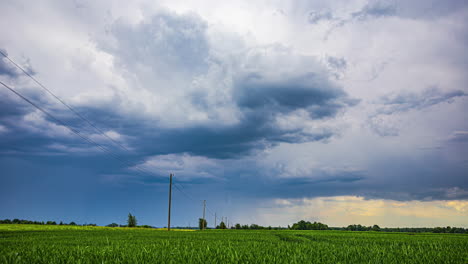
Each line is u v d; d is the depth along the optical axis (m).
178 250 10.49
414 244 17.09
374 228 109.62
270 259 8.52
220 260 8.43
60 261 7.93
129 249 11.02
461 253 10.95
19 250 10.85
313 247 13.62
